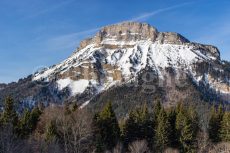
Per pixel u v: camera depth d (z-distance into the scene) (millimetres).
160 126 133500
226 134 138500
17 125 117438
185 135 133750
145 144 128500
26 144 98875
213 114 144750
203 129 148125
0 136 92500
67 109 129000
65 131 118750
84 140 121125
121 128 134875
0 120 115625
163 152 131625
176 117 139000
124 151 130000
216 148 133375
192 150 133125
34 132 117562
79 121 119312
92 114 138625
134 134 135625
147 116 139625
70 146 116500
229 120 139125
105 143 125750
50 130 114188
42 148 101188
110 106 131500
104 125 126938
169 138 133500
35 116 124062
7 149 90250
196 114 143375
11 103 119188
